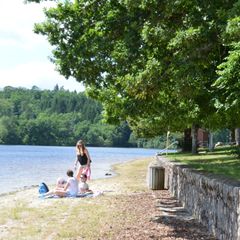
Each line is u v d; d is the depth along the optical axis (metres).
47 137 168.88
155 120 30.31
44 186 19.83
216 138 85.56
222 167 17.00
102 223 12.90
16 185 28.70
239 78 10.92
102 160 68.06
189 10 12.63
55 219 13.62
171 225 12.59
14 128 162.38
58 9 16.02
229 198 9.98
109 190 21.44
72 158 74.62
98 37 15.34
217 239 10.92
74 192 18.81
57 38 15.96
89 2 15.82
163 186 21.66
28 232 11.76
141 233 11.56
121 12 15.14
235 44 10.22
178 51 12.70
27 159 69.50
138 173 36.47
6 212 15.03
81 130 179.38
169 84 13.57
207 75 12.97
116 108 16.52
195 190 13.72
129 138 184.75
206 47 12.14
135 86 13.29
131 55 14.60
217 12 11.65
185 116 21.42
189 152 45.41
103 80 15.92
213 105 14.34
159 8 13.03
